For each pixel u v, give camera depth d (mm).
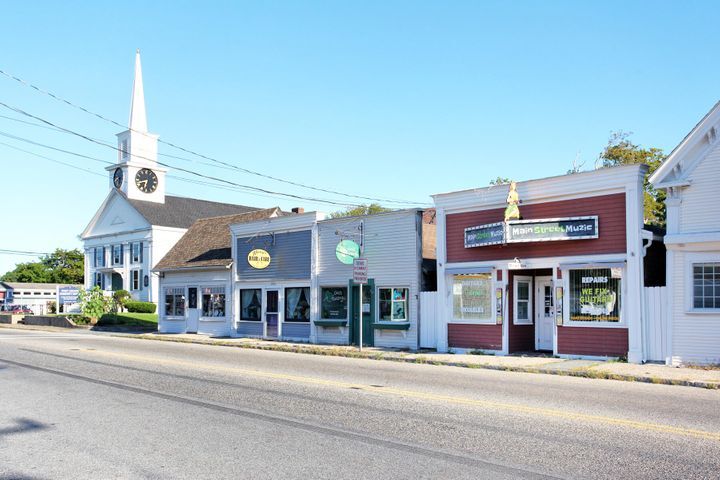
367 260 23125
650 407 10242
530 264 18781
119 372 14906
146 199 60031
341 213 63500
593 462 6883
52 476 6512
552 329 20047
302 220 26078
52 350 21156
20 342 25594
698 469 6613
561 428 8555
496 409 9953
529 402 10641
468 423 8914
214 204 65250
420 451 7391
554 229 17953
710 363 15766
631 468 6652
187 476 6477
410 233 22250
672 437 8031
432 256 23078
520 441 7840
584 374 14781
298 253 26234
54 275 97688
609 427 8617
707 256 16031
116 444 7816
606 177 17297
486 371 15898
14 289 88375
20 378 13836
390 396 11281
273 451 7441
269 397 11219
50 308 63500
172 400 10945
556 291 18250
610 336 17156
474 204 20203
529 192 18797
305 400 10883
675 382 13438
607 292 17297
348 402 10664
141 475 6523
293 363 17438
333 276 24750
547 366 16031
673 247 16422
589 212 17703
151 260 56031
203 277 31547
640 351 16484
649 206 31984
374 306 23172
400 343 22250
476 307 20016
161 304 34312
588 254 17656
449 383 13148
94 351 20891
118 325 41312
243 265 29031
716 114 15961
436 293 21219
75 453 7406
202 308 31656
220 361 17828
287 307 26859
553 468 6656
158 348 22953
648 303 16703
